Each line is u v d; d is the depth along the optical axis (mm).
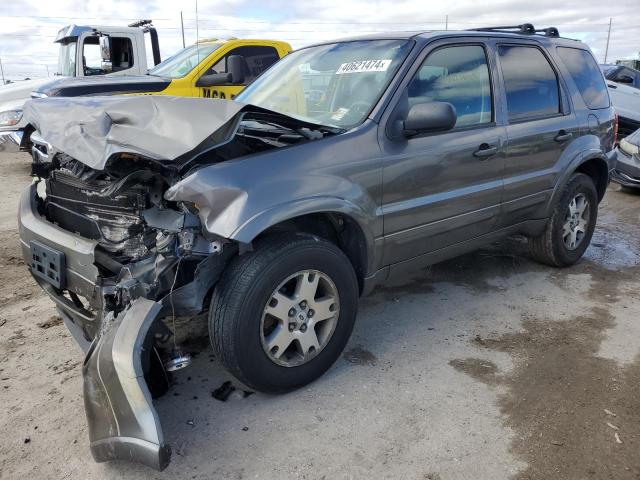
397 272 3529
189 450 2602
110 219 2926
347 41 3971
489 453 2596
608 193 8578
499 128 3902
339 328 3117
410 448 2625
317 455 2578
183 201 2572
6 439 2670
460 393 3064
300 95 3781
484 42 3949
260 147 2994
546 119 4340
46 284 3242
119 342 2393
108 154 2568
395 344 3600
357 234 3178
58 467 2502
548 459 2559
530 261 5191
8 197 7641
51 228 3102
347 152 3021
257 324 2736
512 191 4074
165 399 2986
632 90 12477
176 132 2553
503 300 4316
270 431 2738
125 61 10211
